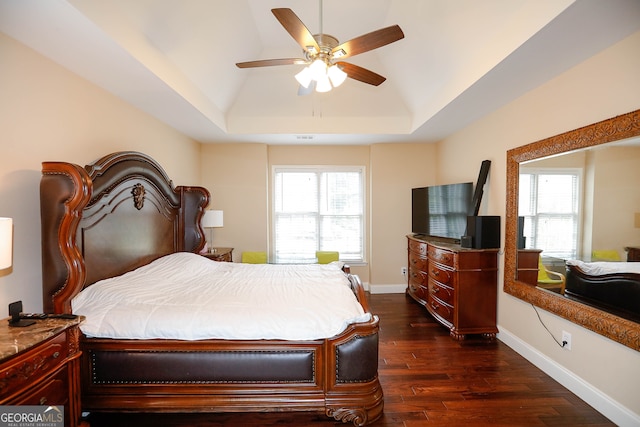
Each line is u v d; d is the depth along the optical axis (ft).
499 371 8.29
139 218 8.91
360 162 16.46
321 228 16.70
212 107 11.46
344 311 6.55
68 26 5.32
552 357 7.99
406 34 9.21
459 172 13.08
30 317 5.18
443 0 7.34
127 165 8.22
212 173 15.40
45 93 6.32
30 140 6.00
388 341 10.22
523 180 9.01
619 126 5.99
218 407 6.33
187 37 7.86
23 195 5.86
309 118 13.67
